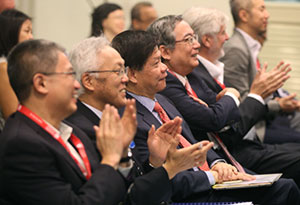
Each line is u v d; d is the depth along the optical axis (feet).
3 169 6.89
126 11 22.59
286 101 15.57
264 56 24.75
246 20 16.07
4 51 12.42
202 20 12.98
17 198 6.93
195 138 11.95
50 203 6.93
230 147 12.80
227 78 14.82
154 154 8.69
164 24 11.80
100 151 7.59
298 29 24.56
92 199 7.09
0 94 11.59
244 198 10.03
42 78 7.35
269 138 15.53
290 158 13.29
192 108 11.44
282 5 24.70
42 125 7.35
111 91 8.82
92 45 8.87
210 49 13.09
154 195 8.20
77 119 8.67
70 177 7.34
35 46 7.41
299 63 24.43
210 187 9.89
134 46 10.11
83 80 8.77
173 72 11.89
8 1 15.17
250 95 12.89
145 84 10.20
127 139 7.79
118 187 7.32
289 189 10.18
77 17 22.52
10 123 7.33
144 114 10.11
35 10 22.12
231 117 11.87
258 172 13.55
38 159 7.00
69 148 7.83
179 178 9.50
